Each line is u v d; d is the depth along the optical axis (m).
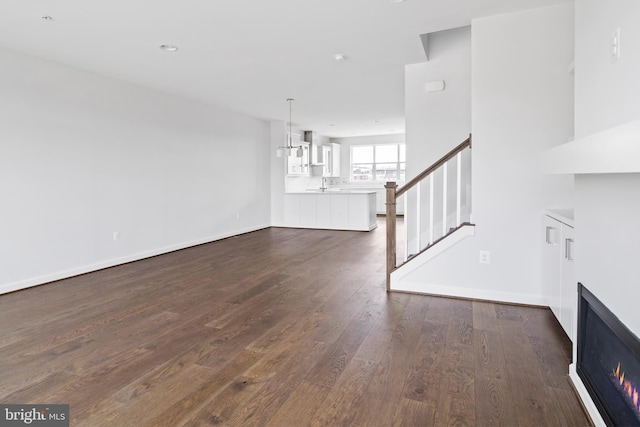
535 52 3.05
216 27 3.32
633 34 1.27
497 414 1.75
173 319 2.98
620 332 1.38
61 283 4.07
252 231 8.01
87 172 4.54
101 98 4.70
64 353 2.40
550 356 2.30
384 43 3.72
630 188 1.33
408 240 4.41
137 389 1.98
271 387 1.99
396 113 7.58
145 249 5.37
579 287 1.88
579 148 1.25
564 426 1.66
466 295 3.39
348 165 12.15
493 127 3.19
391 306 3.24
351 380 2.05
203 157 6.52
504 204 3.20
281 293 3.65
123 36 3.49
